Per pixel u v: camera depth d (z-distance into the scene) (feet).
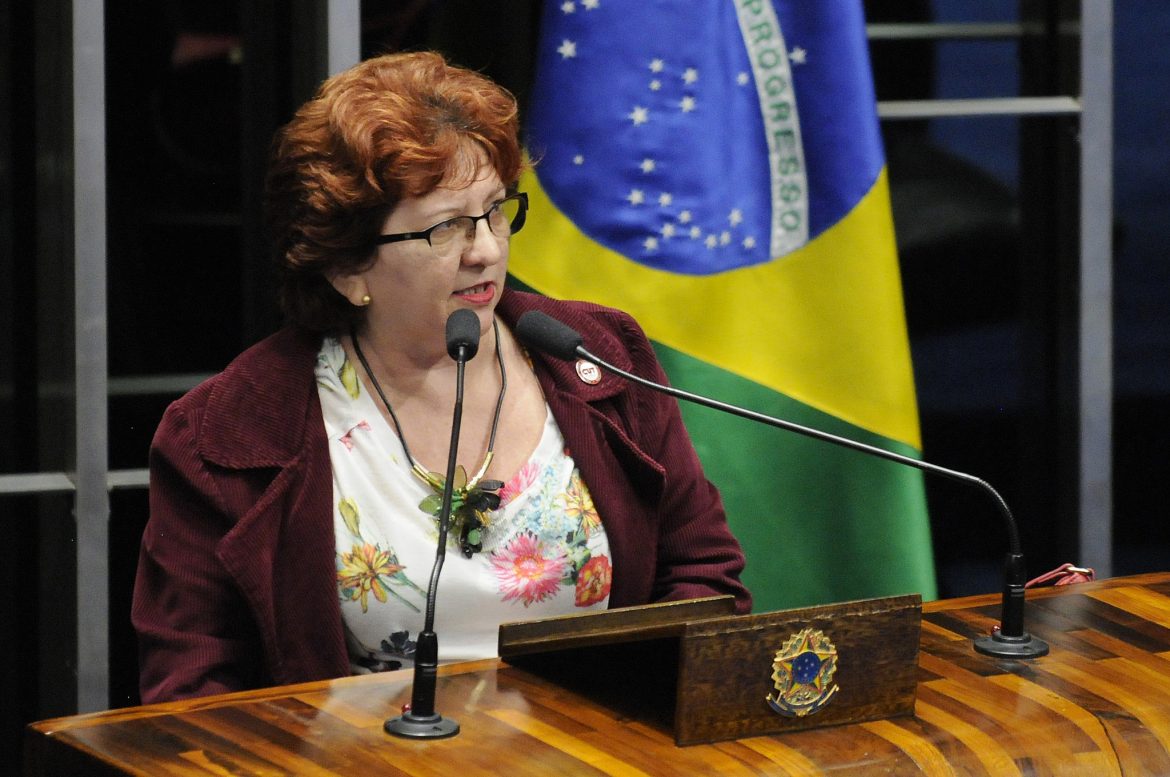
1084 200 34.19
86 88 28.09
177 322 32.09
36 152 30.50
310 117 20.62
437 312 20.68
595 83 28.02
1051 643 19.77
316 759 15.72
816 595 29.53
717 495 23.56
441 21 32.42
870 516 29.50
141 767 15.47
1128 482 46.68
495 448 21.57
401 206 20.30
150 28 31.27
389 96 20.27
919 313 39.06
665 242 28.27
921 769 16.39
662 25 27.96
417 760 15.75
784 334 28.86
